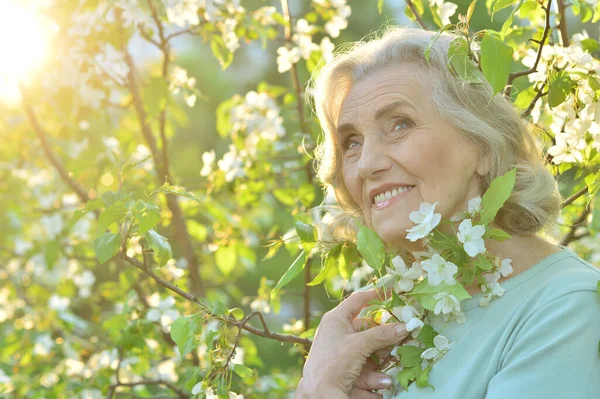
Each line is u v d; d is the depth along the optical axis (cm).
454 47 162
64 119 347
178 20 289
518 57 224
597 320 149
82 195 350
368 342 163
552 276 159
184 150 827
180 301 295
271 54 803
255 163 334
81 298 400
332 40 737
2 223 398
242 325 191
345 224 201
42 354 356
